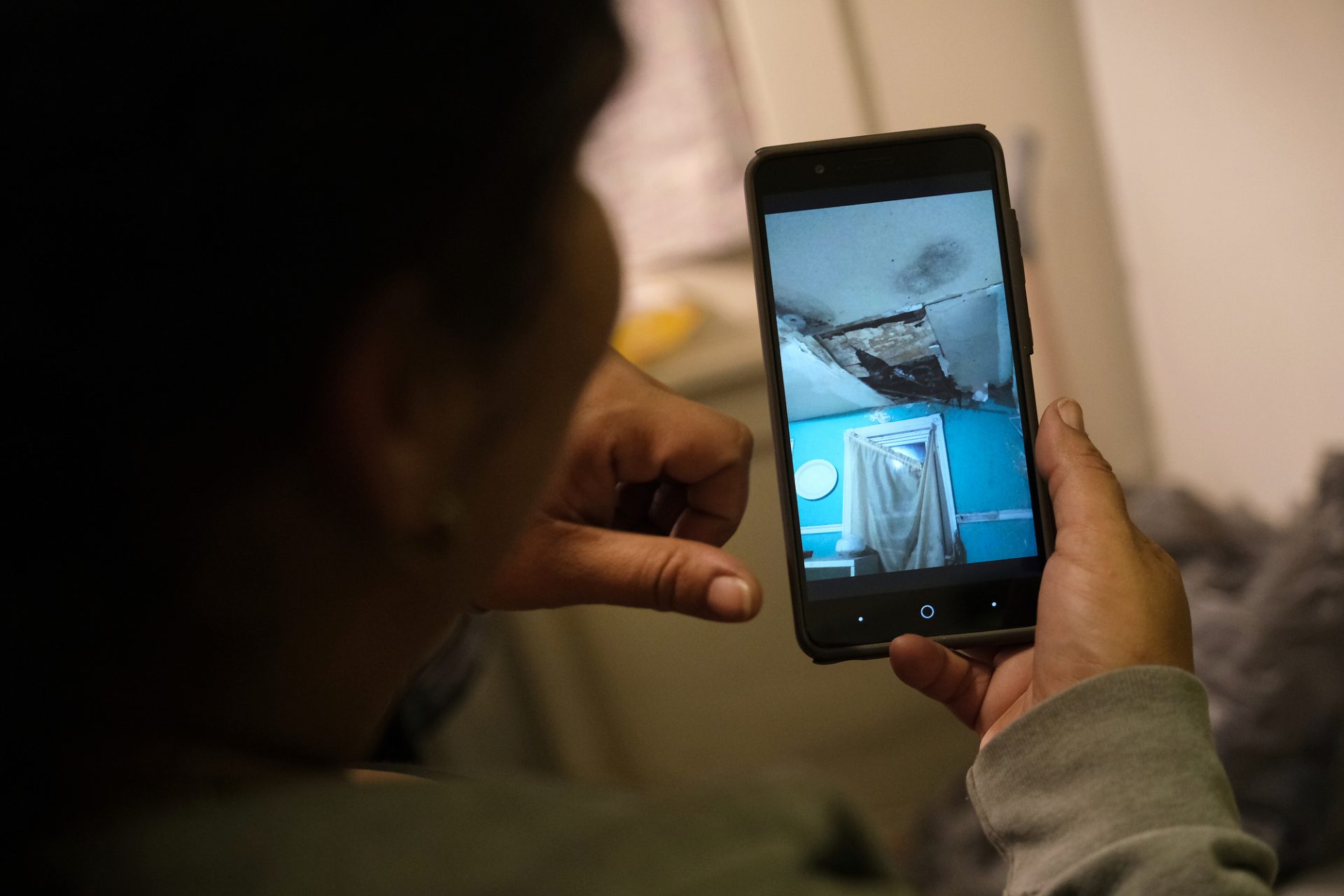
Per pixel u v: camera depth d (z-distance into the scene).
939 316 0.60
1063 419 0.54
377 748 0.86
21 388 0.22
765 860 0.23
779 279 0.60
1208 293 1.19
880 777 1.37
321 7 0.21
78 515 0.23
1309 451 1.11
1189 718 0.41
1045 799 0.40
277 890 0.21
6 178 0.21
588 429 0.61
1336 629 0.91
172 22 0.21
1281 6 0.94
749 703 1.36
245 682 0.26
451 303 0.24
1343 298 0.98
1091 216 1.34
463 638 0.94
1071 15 1.28
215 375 0.23
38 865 0.22
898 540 0.59
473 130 0.23
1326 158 0.94
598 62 0.24
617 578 0.58
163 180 0.21
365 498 0.25
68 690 0.24
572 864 0.22
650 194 1.45
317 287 0.22
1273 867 0.38
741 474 0.62
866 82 1.31
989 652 0.58
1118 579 0.46
